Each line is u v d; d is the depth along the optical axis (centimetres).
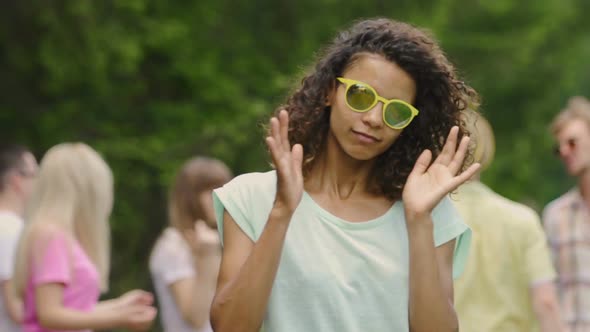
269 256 347
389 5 1616
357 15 1611
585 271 764
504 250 618
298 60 1573
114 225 1483
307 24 1605
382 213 376
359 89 362
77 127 1495
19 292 602
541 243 625
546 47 1866
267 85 1564
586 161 770
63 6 1395
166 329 706
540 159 1997
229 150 1493
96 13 1423
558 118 780
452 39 1673
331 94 377
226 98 1534
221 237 374
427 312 355
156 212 1523
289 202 346
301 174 349
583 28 1956
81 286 598
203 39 1566
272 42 1606
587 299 761
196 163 702
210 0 1557
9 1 1398
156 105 1527
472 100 391
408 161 382
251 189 374
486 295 618
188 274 693
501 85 1783
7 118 1467
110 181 623
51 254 593
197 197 693
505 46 1717
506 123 1900
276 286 361
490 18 1745
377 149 365
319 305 360
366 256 364
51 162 610
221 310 351
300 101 382
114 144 1451
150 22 1471
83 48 1411
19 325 636
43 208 603
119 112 1527
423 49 371
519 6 1772
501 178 1877
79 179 608
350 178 378
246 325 348
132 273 1523
